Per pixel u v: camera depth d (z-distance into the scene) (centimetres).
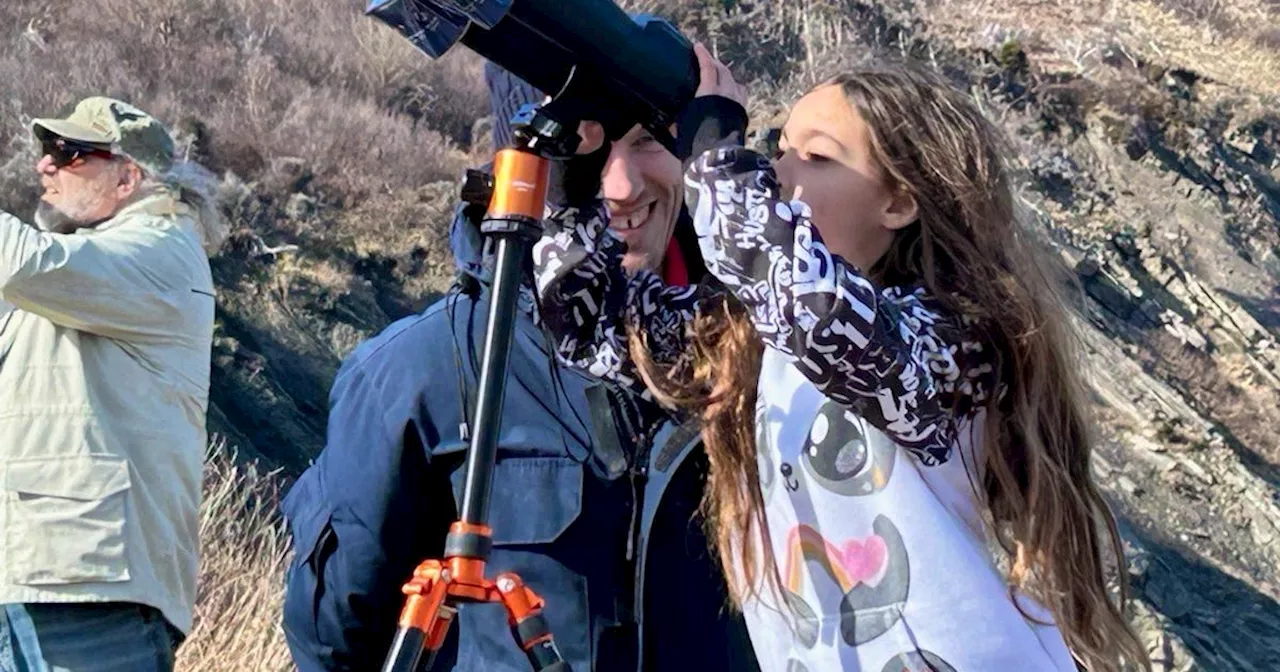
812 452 205
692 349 217
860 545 202
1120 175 1700
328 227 1098
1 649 347
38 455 353
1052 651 207
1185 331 1527
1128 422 1409
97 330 359
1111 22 1864
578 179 218
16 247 344
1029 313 206
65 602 346
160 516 363
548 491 214
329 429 228
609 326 217
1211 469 1384
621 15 188
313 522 223
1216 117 1816
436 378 218
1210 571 1306
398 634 176
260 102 1150
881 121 206
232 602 524
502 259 184
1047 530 205
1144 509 1332
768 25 1553
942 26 1758
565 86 186
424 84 1292
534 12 181
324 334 1016
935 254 208
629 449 216
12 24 1088
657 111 194
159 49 1145
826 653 204
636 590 214
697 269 244
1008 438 207
